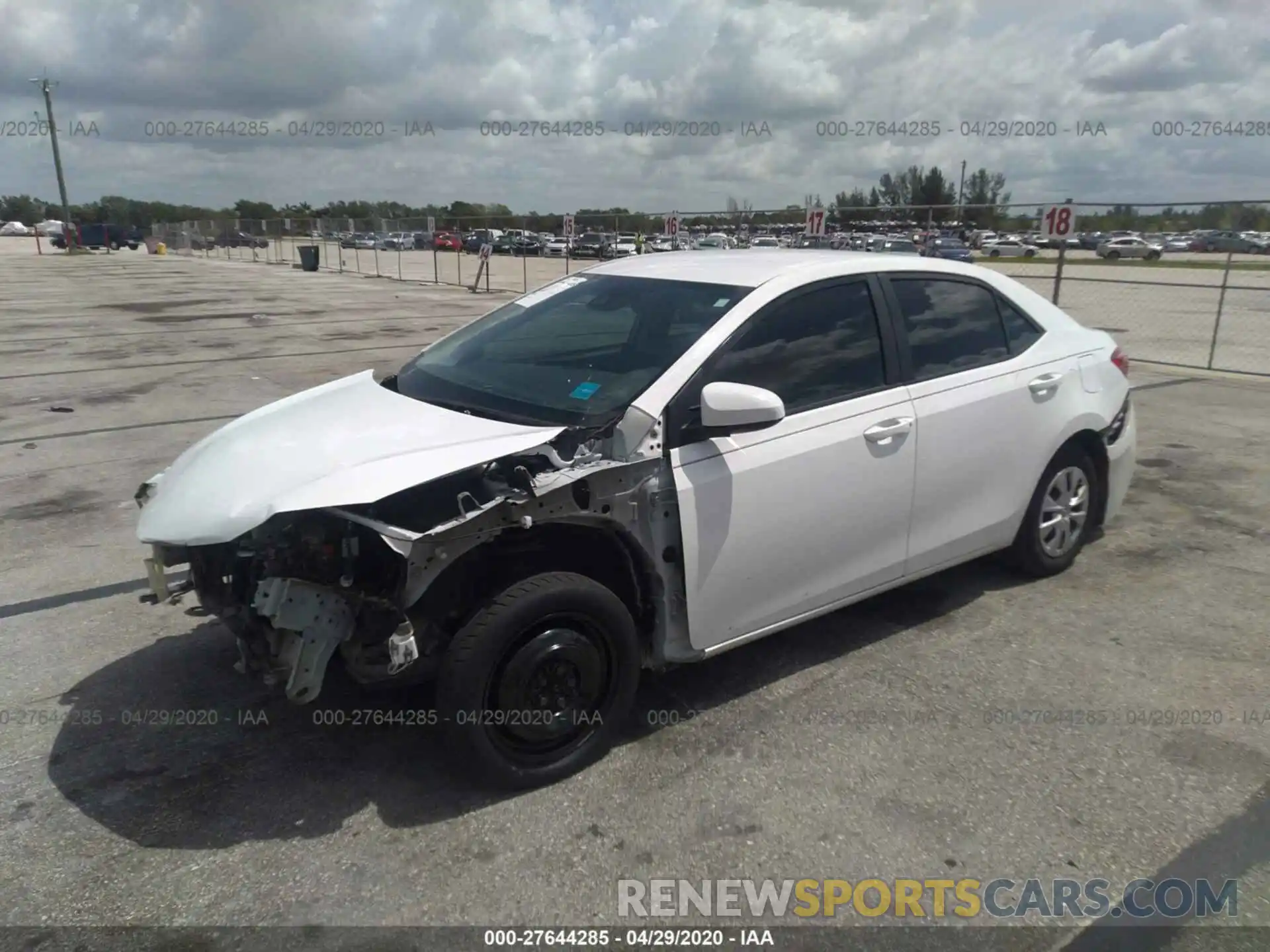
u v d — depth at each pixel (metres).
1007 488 4.49
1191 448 7.71
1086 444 4.99
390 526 2.90
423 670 3.11
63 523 5.96
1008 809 3.10
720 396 3.23
